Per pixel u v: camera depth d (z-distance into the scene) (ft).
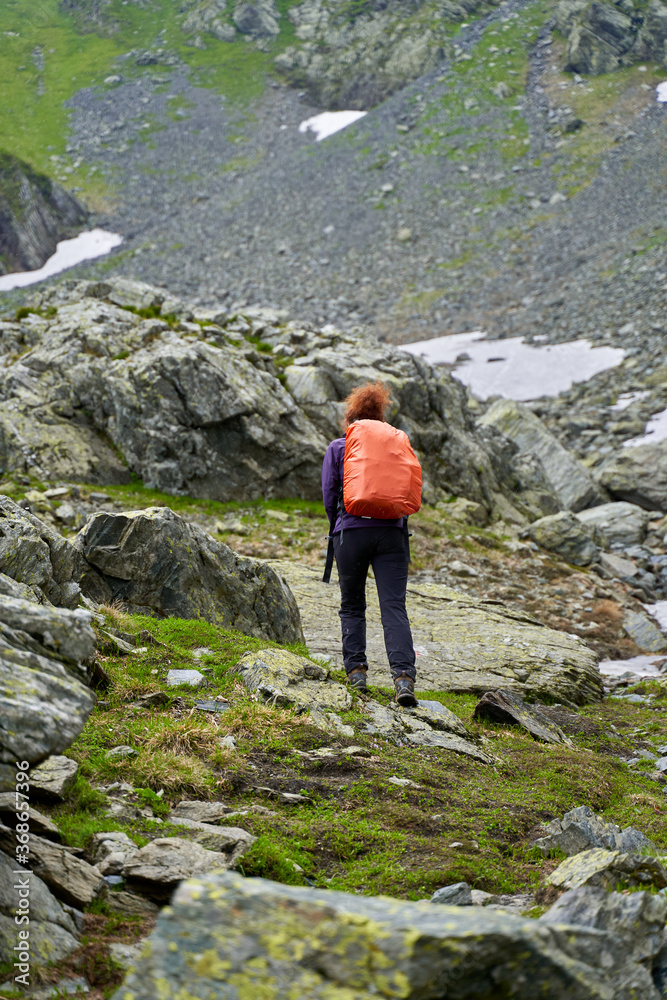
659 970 7.47
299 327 71.00
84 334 56.54
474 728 21.42
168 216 279.90
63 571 20.98
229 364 55.52
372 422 20.86
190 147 335.88
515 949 5.85
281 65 396.98
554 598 48.06
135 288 68.39
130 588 24.53
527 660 30.86
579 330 135.03
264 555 45.21
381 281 203.51
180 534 25.75
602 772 19.54
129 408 52.75
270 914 6.05
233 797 13.76
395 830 13.48
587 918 7.86
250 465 54.08
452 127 294.46
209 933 6.01
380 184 267.39
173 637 21.77
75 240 265.54
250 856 11.29
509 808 15.24
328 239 237.86
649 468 71.31
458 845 13.17
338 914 5.94
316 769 15.34
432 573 48.01
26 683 8.84
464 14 395.55
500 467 69.05
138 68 416.87
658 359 110.73
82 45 452.76
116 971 8.56
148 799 12.73
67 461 50.57
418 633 33.06
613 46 322.55
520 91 313.94
